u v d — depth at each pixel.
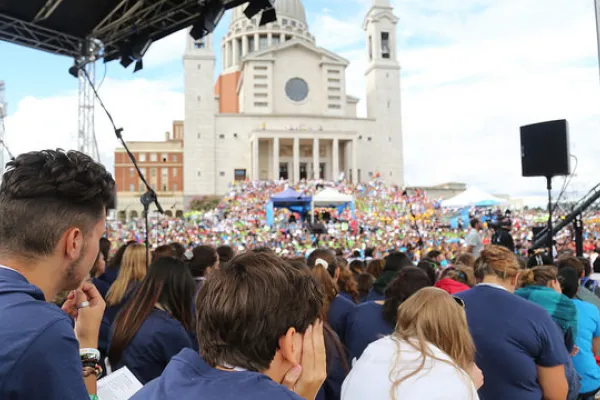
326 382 3.48
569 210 13.23
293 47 76.25
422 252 18.00
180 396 1.28
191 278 3.47
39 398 1.25
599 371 4.15
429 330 2.40
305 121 71.50
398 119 73.81
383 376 2.29
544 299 3.81
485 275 3.39
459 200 27.23
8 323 1.29
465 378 2.18
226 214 39.94
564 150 8.93
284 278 1.44
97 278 5.88
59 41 10.95
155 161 86.56
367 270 6.98
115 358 3.15
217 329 1.39
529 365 2.95
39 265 1.49
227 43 99.00
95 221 1.60
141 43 10.42
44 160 1.54
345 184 43.91
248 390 1.25
